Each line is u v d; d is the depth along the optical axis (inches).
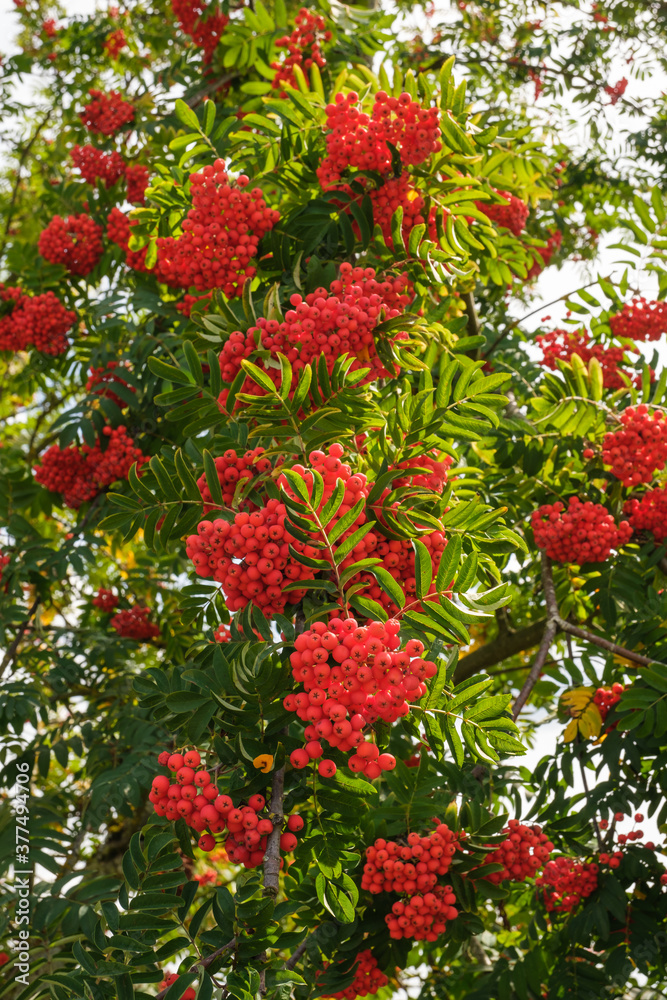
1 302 212.4
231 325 109.9
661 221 183.8
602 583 162.7
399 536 91.0
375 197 127.2
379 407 111.7
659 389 160.4
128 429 191.9
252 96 197.0
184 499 99.0
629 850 149.5
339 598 84.4
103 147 239.0
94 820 157.5
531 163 189.5
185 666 124.0
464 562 82.9
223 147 146.7
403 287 118.4
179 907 82.3
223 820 82.6
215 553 87.3
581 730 150.4
